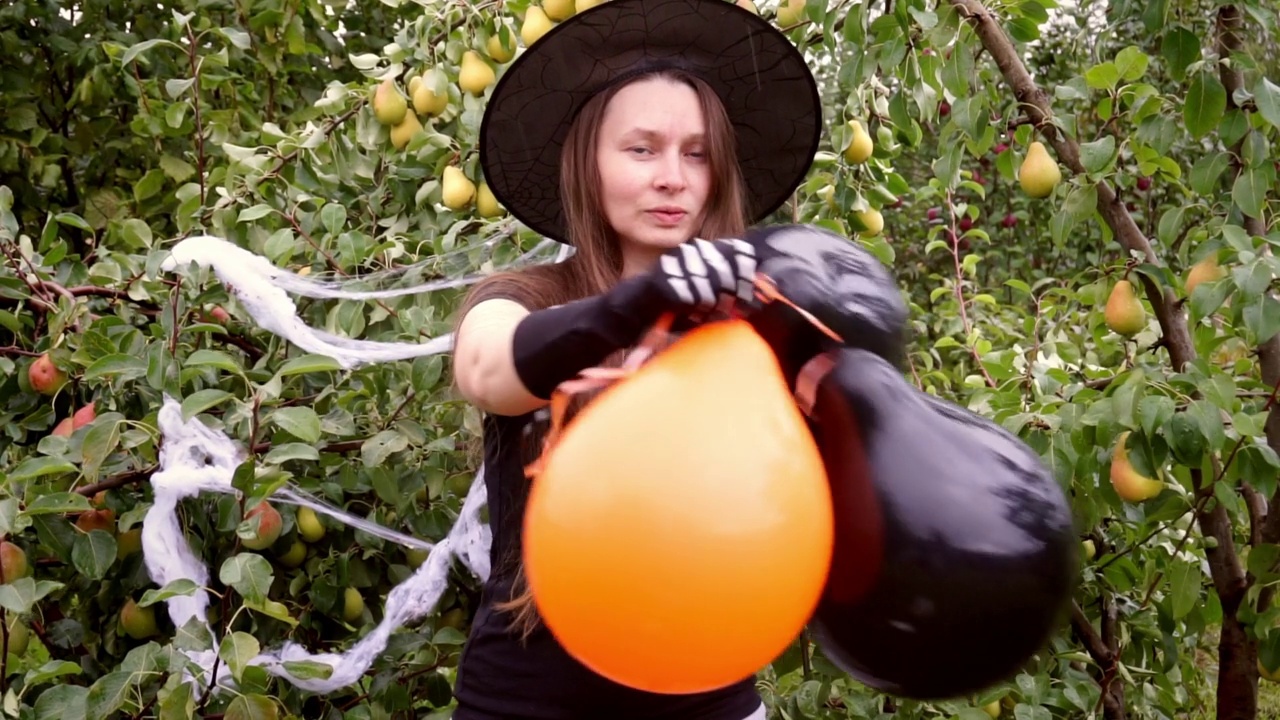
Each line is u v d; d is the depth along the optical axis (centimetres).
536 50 136
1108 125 192
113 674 153
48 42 335
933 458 95
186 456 181
